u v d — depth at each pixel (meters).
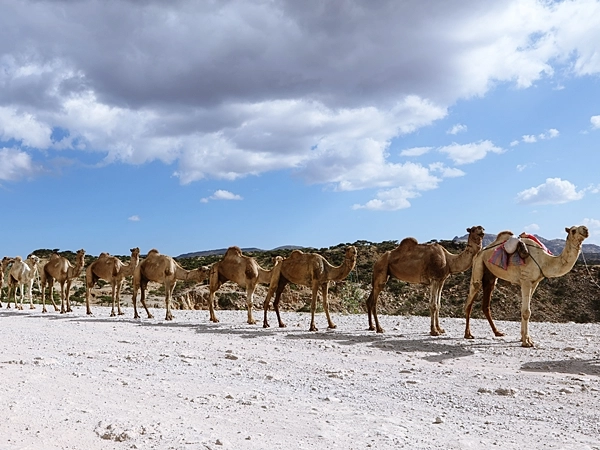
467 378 9.40
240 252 19.97
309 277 17.12
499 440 5.96
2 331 16.66
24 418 6.41
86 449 5.44
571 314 34.47
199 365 10.56
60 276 25.31
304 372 9.95
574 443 5.86
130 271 22.95
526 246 13.34
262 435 6.00
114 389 8.20
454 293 37.22
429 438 5.98
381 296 36.84
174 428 6.15
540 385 8.80
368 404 7.58
